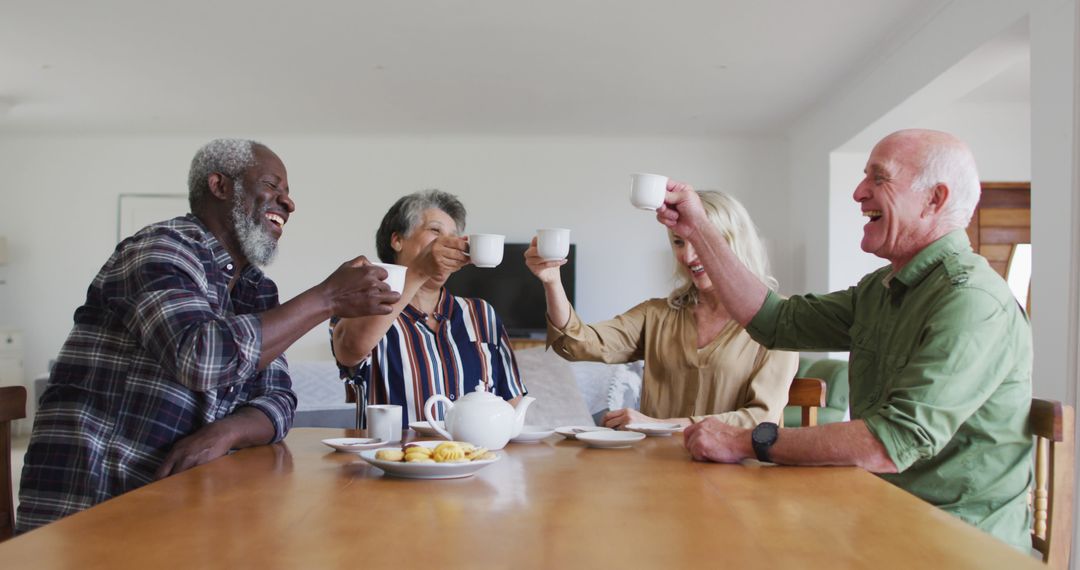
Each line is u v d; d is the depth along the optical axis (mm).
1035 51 3598
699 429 1460
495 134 7891
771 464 1410
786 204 7852
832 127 6512
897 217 1599
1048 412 1422
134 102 6730
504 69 5820
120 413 1568
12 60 5613
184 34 5117
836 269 6598
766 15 4758
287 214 1836
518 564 795
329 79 6082
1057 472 1396
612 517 1001
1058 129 3404
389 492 1146
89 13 4770
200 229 1683
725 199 2178
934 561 824
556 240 1892
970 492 1518
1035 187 3566
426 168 8008
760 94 6422
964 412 1383
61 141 8031
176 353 1426
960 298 1448
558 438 1740
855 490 1181
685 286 2238
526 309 7965
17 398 1702
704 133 7762
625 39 5176
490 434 1501
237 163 1749
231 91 6406
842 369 4414
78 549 841
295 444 1668
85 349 1589
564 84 6184
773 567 796
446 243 1781
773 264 7453
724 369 2137
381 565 787
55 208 8031
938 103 5129
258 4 4629
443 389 2047
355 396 2201
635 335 2268
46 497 1552
